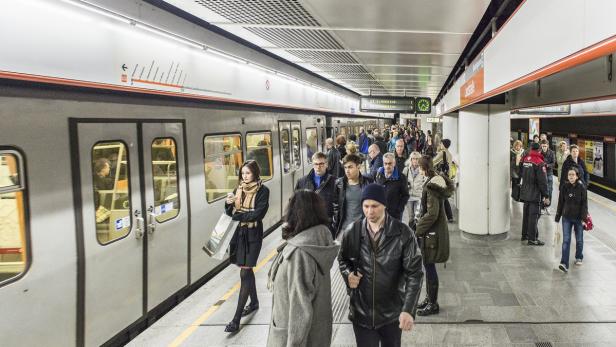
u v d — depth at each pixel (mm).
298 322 2223
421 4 4422
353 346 3807
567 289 5062
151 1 4426
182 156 5281
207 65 5730
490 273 5699
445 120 15438
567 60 2268
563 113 16312
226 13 4766
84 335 3682
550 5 2586
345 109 16703
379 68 9594
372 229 2779
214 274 6164
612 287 5098
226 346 3891
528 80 3113
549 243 7125
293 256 2318
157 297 4742
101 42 3689
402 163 7215
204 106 5895
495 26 5816
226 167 6598
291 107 9844
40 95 3281
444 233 4332
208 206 5945
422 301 4785
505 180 7328
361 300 2777
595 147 16609
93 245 3773
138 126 4418
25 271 3160
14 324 3068
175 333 4172
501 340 3861
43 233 3293
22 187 3143
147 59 4379
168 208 4969
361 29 5477
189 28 4980
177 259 5156
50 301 3350
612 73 3258
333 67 9500
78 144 3629
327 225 2479
